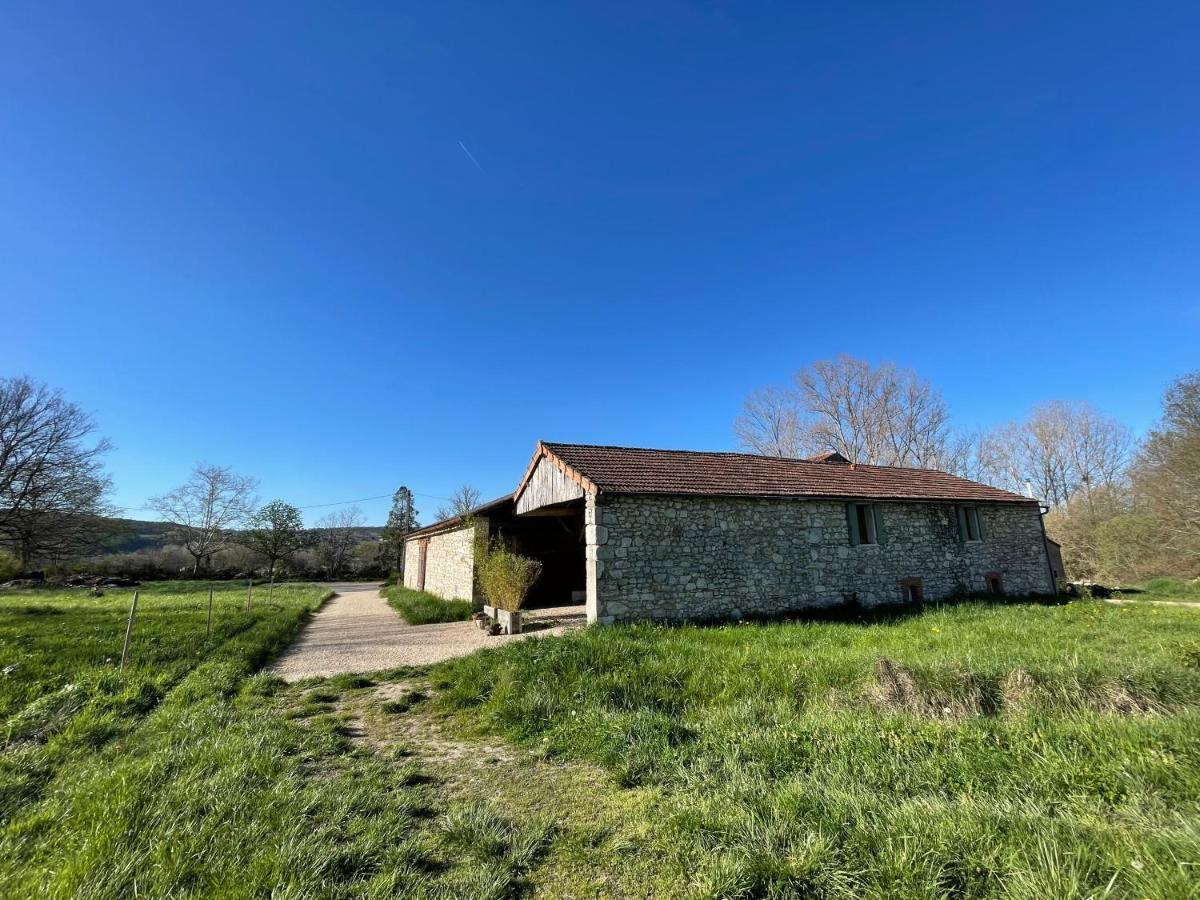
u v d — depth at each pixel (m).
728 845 3.05
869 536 14.52
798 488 13.91
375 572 46.81
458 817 3.56
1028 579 17.20
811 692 6.14
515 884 2.91
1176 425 24.45
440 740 5.35
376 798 3.88
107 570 37.47
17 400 22.70
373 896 2.67
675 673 6.82
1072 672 5.70
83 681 6.86
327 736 5.25
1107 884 2.39
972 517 16.53
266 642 10.43
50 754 4.70
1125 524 26.48
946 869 2.63
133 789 3.72
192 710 5.88
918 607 13.39
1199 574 22.81
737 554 12.41
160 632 11.37
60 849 3.08
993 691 5.55
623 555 11.23
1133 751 3.86
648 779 4.19
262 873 2.80
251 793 3.76
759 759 4.34
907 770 3.91
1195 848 2.56
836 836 3.00
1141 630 9.48
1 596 22.34
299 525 44.38
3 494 22.27
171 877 2.75
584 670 6.92
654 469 13.07
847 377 34.97
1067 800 3.38
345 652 10.08
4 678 7.04
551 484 13.59
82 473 24.34
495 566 13.03
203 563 43.62
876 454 34.06
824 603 13.27
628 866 3.03
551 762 4.72
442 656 9.43
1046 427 38.50
